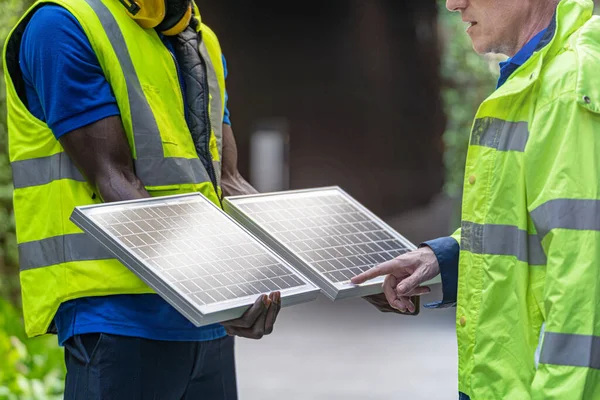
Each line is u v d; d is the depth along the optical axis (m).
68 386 3.71
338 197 4.17
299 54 28.31
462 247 3.34
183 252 3.32
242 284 3.31
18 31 3.74
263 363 10.23
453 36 13.10
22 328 7.34
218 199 3.95
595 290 2.98
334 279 3.58
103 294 3.61
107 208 3.38
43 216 3.71
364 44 26.88
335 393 8.82
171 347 3.75
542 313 3.16
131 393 3.65
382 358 10.50
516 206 3.19
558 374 2.96
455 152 13.30
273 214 3.84
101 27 3.64
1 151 8.52
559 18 3.25
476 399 3.23
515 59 3.40
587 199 3.03
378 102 27.88
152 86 3.74
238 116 29.31
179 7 3.85
